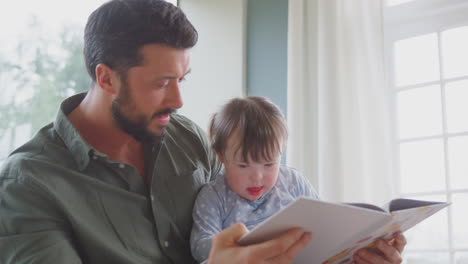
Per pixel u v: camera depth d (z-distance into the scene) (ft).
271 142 4.22
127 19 3.87
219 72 7.95
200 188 4.47
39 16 8.04
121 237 3.83
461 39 6.76
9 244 3.50
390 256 3.52
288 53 7.09
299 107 6.91
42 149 3.97
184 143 4.64
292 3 7.19
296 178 4.66
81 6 8.28
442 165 6.63
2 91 7.64
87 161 3.88
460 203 6.43
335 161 6.50
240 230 3.00
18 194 3.64
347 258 3.64
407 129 6.95
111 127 4.15
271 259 2.88
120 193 3.94
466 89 6.64
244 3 7.94
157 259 3.92
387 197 6.25
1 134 7.54
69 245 3.57
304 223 2.84
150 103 3.91
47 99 7.86
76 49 8.16
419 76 6.99
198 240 3.93
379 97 6.48
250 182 4.23
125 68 3.86
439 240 6.42
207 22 8.16
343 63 6.77
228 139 4.30
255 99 4.67
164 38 3.79
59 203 3.66
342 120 6.59
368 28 6.68
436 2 6.90
